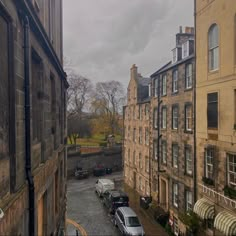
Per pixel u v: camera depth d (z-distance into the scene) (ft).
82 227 72.02
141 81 112.16
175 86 70.18
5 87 14.23
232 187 44.01
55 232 33.50
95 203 93.71
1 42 13.62
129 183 117.29
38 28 19.80
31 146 18.30
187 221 53.72
